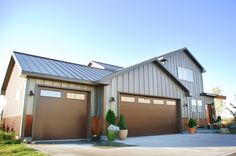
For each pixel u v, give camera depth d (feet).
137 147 25.58
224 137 38.58
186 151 22.35
